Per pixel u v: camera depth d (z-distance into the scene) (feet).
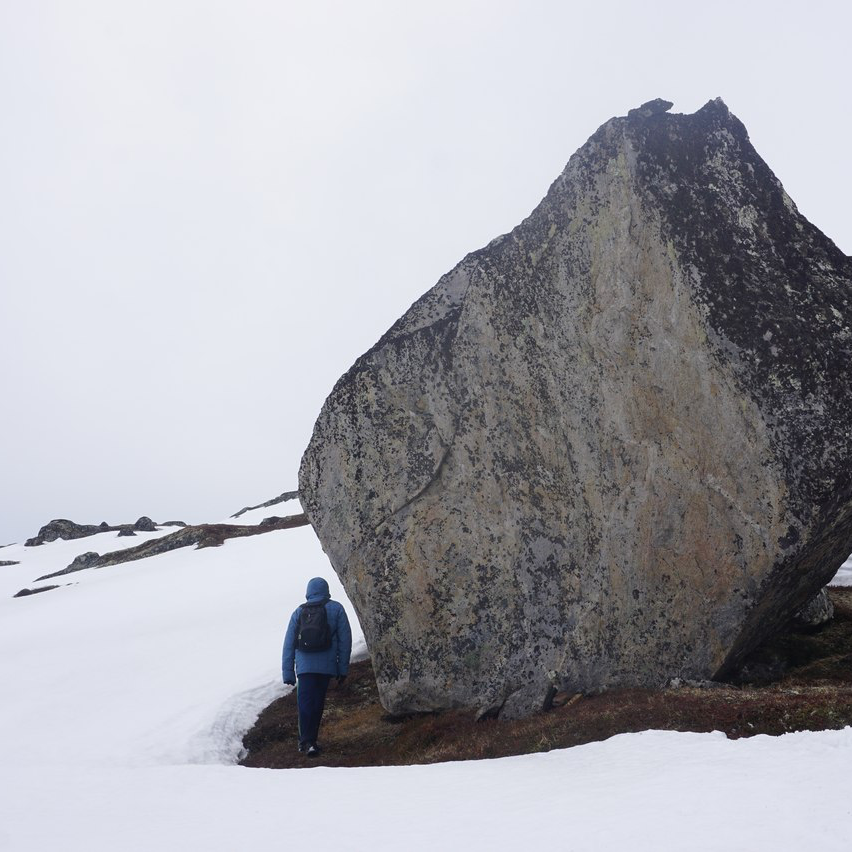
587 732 29.22
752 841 15.99
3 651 90.84
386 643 41.11
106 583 152.56
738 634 32.27
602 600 35.32
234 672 56.80
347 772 29.76
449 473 40.70
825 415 30.35
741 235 33.45
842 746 21.27
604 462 35.78
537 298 38.42
